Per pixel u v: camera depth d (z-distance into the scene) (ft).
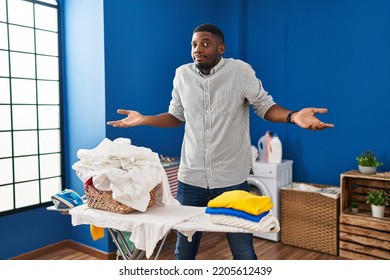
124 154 5.15
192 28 12.56
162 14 11.34
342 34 11.17
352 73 11.05
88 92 10.00
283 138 12.55
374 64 10.63
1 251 9.25
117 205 5.16
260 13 12.85
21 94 9.73
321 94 11.68
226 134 5.72
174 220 4.77
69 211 5.46
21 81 9.72
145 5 10.73
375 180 10.52
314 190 10.86
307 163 12.09
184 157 6.17
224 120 5.70
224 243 11.13
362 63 10.84
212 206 4.69
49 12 10.28
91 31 9.81
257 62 13.03
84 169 5.37
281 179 11.46
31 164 10.01
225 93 5.69
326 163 11.69
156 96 11.27
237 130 5.83
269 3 12.63
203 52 5.58
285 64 12.39
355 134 11.09
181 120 6.66
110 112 9.78
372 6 10.58
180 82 6.13
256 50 13.02
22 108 9.77
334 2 11.27
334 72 11.39
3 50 9.30
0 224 9.21
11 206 9.54
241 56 13.08
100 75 9.67
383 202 9.57
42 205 10.14
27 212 9.79
